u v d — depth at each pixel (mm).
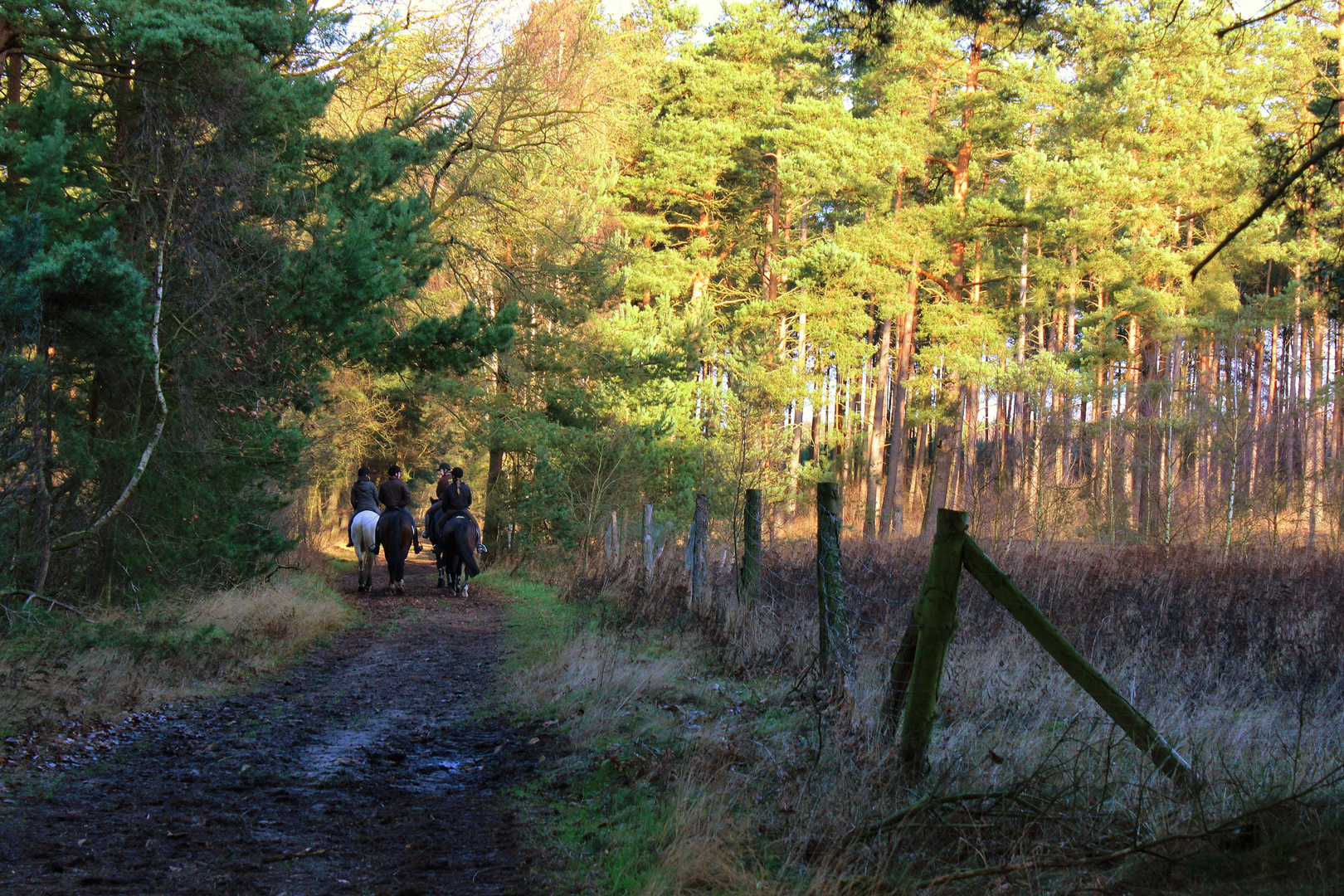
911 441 59344
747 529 10805
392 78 20500
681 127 38750
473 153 22312
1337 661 8438
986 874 4035
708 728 6773
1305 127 7273
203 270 11961
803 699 7207
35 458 9836
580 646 10023
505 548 26453
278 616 11984
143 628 10352
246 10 11633
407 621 14344
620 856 4742
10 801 5578
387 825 5465
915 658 5336
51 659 8773
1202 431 25047
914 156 34875
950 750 5617
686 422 26016
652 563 15648
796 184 35188
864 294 44875
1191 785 4477
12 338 9164
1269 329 40031
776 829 4789
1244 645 9398
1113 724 5137
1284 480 23906
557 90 21750
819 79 39656
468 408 25672
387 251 13672
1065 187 31047
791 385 37625
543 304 24125
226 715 8172
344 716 8383
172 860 4746
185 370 12445
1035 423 25984
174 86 11750
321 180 14727
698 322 27141
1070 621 10492
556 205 24172
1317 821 3791
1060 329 47219
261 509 14539
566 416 25953
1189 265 31484
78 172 11477
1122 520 25469
